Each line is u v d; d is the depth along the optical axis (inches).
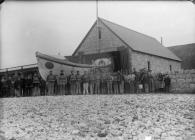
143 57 1064.2
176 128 291.0
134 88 852.0
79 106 491.8
